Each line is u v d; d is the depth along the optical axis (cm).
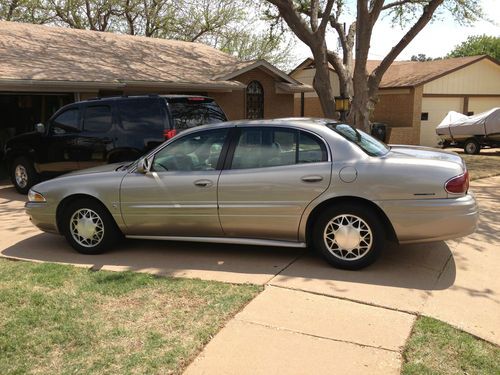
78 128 908
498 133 1836
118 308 418
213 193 522
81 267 529
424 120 2256
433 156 515
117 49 1658
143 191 546
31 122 1520
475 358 337
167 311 411
